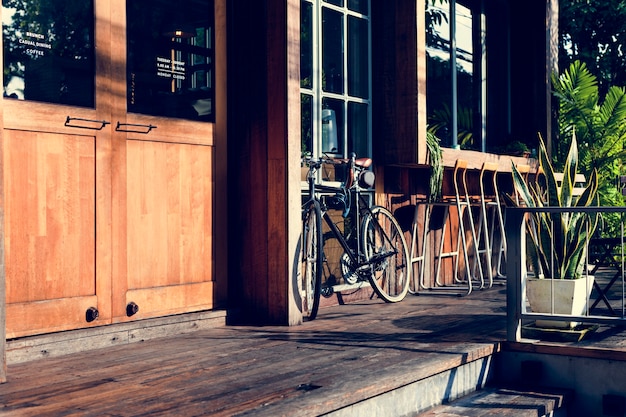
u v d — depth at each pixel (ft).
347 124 22.86
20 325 14.14
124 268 16.16
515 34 32.53
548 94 32.24
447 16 28.30
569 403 15.35
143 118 16.61
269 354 14.65
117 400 11.13
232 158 18.89
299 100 18.71
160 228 17.06
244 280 18.78
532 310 16.93
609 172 35.78
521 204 30.66
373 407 12.37
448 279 27.73
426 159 24.18
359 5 23.49
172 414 10.38
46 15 14.80
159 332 16.56
